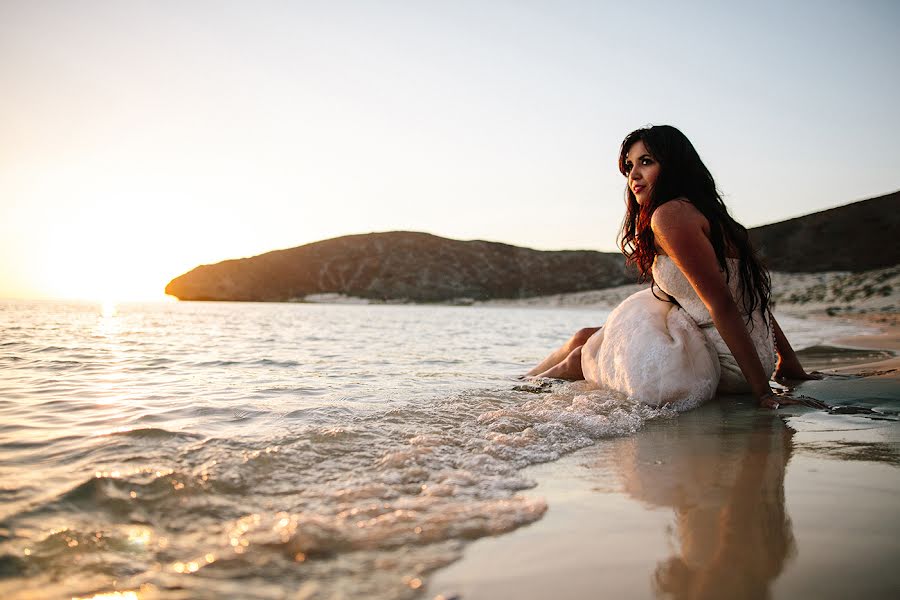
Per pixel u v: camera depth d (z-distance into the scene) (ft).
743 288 9.98
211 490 4.92
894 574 3.46
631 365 9.59
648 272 11.08
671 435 7.38
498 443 6.59
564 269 247.50
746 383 10.36
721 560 3.67
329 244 260.42
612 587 3.34
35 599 3.26
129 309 95.09
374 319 63.77
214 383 11.86
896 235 163.84
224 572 3.52
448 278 236.22
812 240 174.29
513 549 3.85
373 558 3.70
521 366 15.94
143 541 3.98
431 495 4.91
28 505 4.49
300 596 3.24
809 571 3.51
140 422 7.69
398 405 8.96
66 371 13.78
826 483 5.24
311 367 15.24
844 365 14.88
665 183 9.95
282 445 6.27
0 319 42.27
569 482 5.36
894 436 7.25
